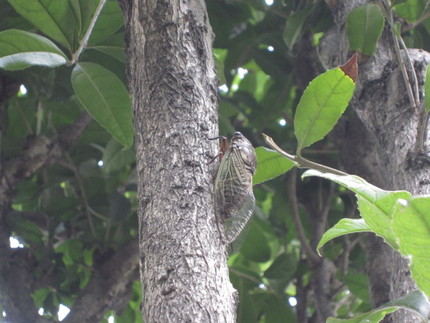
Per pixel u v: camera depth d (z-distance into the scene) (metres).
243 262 8.63
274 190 7.81
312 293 7.29
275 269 6.82
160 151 2.99
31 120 7.29
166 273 2.59
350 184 2.63
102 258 7.09
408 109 3.89
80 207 7.17
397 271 3.38
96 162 7.20
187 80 3.23
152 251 2.70
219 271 2.64
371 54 4.29
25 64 4.04
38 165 6.82
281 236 8.27
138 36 3.42
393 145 3.84
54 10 4.08
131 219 7.26
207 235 2.73
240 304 6.65
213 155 3.04
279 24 7.35
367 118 4.24
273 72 7.57
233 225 3.47
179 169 2.91
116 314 6.95
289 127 7.99
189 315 2.46
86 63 4.58
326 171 3.52
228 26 7.30
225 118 6.95
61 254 6.88
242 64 7.50
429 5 4.93
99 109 4.71
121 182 7.51
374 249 5.60
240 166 3.62
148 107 3.17
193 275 2.58
